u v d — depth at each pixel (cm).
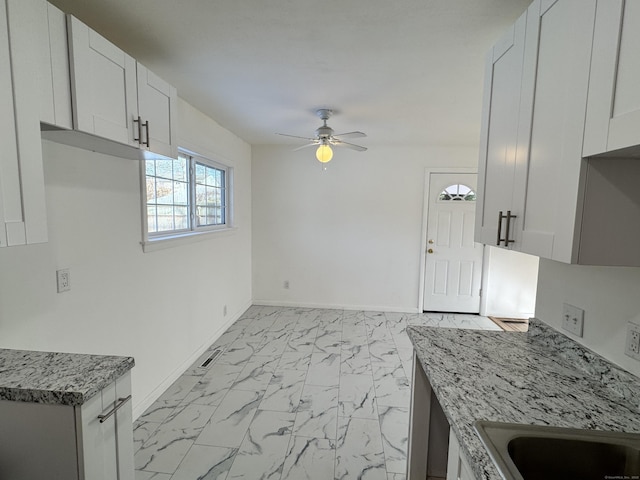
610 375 109
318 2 141
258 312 441
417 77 217
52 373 110
